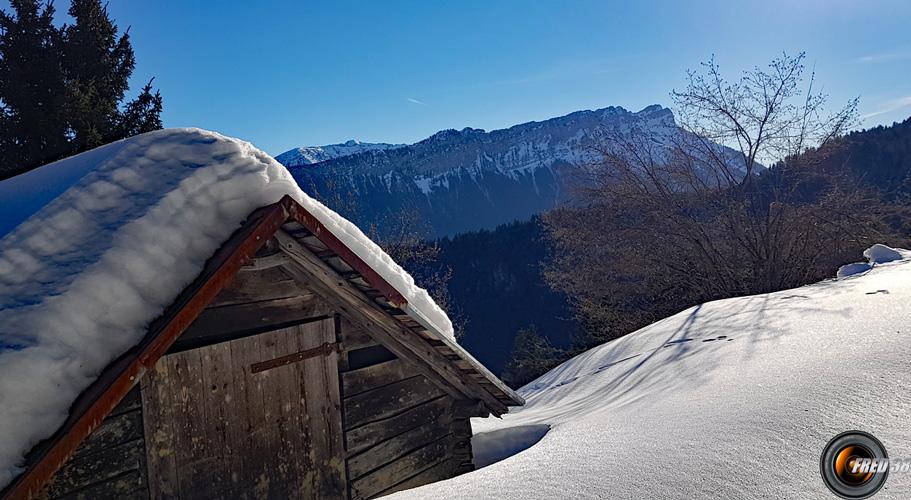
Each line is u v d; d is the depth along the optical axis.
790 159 16.00
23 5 16.06
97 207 3.34
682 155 17.20
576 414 6.34
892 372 3.45
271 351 3.85
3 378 2.51
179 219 3.29
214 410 3.52
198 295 2.95
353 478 4.31
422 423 4.94
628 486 2.78
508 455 5.76
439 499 3.14
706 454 2.97
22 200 3.96
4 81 15.27
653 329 9.93
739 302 9.21
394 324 4.34
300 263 3.86
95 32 17.59
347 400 4.36
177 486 3.31
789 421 3.14
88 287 2.86
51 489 2.86
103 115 16.80
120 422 3.13
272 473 3.78
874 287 6.82
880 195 16.27
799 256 15.84
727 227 16.56
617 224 18.14
